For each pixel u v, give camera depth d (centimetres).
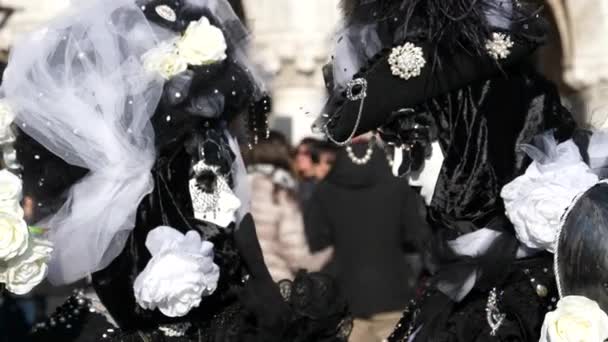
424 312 406
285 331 404
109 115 387
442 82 401
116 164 387
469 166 403
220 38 395
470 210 403
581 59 894
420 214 642
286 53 934
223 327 400
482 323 398
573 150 395
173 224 396
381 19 406
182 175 398
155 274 382
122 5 396
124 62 390
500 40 399
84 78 389
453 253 403
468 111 404
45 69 389
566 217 367
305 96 925
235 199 398
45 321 405
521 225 387
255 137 420
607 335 352
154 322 395
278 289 405
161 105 391
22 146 395
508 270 398
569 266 363
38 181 391
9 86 390
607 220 360
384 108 402
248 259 402
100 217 386
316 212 646
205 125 397
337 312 415
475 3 397
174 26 398
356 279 639
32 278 377
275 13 936
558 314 354
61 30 394
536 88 410
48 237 389
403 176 421
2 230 367
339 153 650
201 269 386
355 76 404
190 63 393
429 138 405
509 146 403
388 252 644
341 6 418
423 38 400
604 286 358
